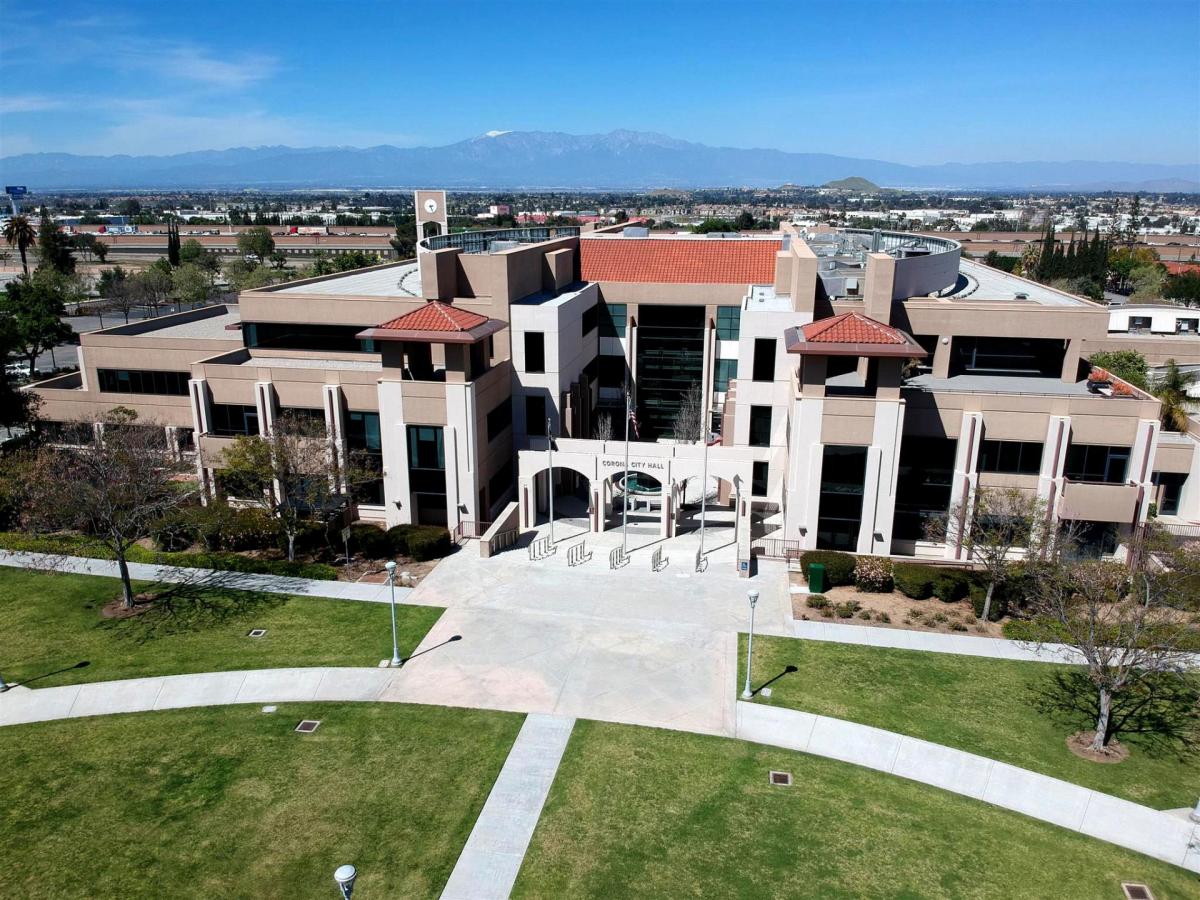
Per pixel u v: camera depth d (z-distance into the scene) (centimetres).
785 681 2977
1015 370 4559
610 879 2125
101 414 4916
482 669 3061
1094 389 4147
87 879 2123
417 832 2280
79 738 2695
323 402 4381
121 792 2442
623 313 5669
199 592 3644
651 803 2389
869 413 3781
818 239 6481
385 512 4434
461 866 2164
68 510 3444
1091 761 2561
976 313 4331
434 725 2736
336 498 4103
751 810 2366
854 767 2553
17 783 2483
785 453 4462
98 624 3381
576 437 5128
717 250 5866
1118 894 2086
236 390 4494
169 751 2627
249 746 2644
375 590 3688
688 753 2603
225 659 3123
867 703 2844
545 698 2880
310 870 2150
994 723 2741
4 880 2120
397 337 3991
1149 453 3722
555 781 2475
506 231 6525
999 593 3503
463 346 4069
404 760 2569
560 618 3441
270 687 2952
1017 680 2991
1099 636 2719
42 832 2284
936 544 4031
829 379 4372
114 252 18738
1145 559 3344
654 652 3178
